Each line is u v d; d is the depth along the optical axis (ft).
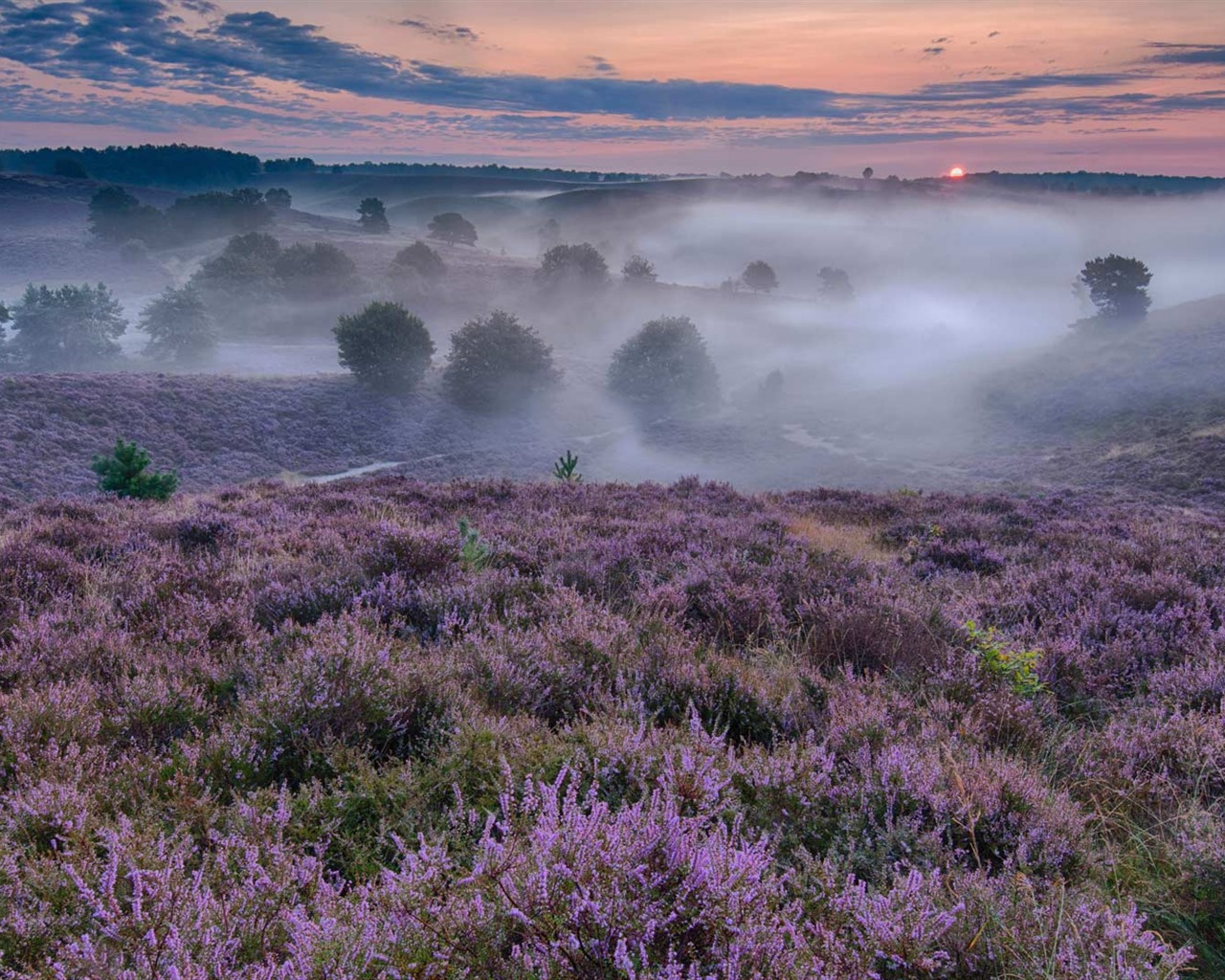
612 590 22.30
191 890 7.51
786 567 24.16
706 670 14.49
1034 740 13.30
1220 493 129.18
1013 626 20.17
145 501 40.83
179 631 16.67
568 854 6.82
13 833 8.59
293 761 11.21
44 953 6.73
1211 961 8.00
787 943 6.66
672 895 6.43
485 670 14.30
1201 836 9.66
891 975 6.95
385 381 248.32
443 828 9.09
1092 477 161.58
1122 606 20.93
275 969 6.22
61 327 309.63
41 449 154.92
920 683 15.78
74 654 14.88
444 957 6.10
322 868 7.95
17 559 21.97
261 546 26.32
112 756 11.25
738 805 9.52
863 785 10.26
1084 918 7.58
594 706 13.42
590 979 5.90
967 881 8.25
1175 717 13.16
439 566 22.44
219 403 203.31
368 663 13.19
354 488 44.52
